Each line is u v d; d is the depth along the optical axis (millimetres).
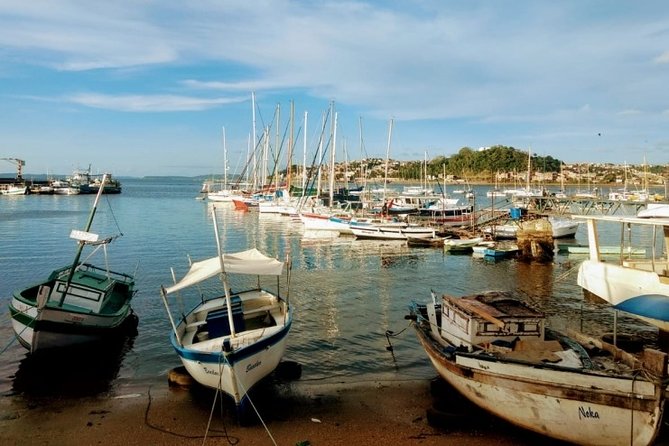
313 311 25172
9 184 144250
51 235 55281
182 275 34500
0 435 12672
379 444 12148
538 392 11273
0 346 19219
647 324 22688
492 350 12844
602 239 58469
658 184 175250
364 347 19531
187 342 15164
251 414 13750
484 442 12141
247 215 87062
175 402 14594
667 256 20875
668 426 12281
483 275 36094
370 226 56688
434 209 68500
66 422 13359
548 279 34594
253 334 14766
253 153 106562
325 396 14945
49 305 17312
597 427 10758
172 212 92250
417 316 17406
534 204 54531
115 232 60344
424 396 14875
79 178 155875
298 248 50094
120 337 20359
